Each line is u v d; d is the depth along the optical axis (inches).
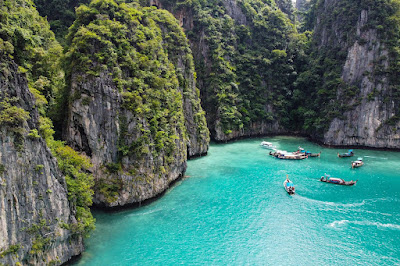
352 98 4062.5
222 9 4864.7
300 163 3319.4
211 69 4498.0
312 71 4662.9
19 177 1300.4
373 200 2385.6
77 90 2116.1
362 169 3117.6
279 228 1980.8
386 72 3902.6
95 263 1605.6
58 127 2236.7
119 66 2245.3
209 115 4429.1
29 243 1316.4
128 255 1686.8
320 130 4242.1
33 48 2132.1
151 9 3499.0
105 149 2133.4
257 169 3102.9
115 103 2153.1
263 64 4884.4
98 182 2127.2
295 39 5088.6
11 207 1252.5
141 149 2188.7
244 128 4596.5
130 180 2154.3
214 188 2593.5
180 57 3437.5
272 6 5684.1
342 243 1825.8
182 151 2819.9
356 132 4015.8
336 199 2401.6
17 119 1295.5
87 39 2130.9
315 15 5403.5
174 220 2055.9
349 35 4229.8
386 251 1749.5
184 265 1621.6
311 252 1745.8
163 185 2425.0
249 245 1802.4
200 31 4598.9
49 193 1424.7
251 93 4741.6
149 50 2586.1
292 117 4891.7
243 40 4975.4
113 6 2434.8
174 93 2874.0
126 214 2113.7
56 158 1588.3
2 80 1291.8
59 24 3639.3
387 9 4018.2
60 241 1497.3
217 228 1971.0
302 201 2363.4
